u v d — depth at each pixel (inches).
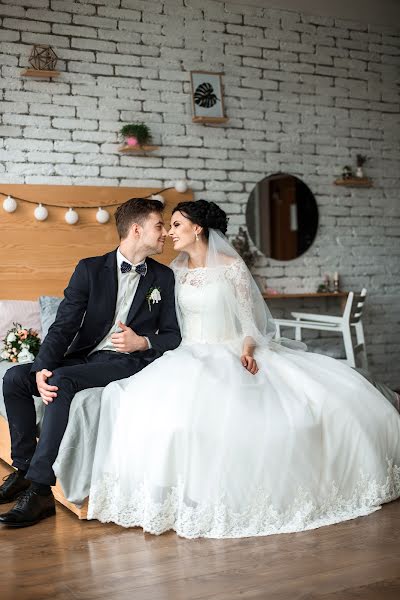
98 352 137.9
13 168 210.1
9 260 207.8
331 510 121.8
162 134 227.6
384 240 262.7
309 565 99.8
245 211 239.5
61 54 215.0
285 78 244.8
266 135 242.4
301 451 118.9
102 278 137.3
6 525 118.9
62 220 213.8
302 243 248.2
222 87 235.0
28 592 93.3
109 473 119.3
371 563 99.7
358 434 125.0
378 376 261.6
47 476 120.8
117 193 220.2
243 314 136.1
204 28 232.8
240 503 114.5
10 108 209.6
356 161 257.1
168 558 104.0
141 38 224.5
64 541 111.9
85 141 218.1
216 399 119.6
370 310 260.2
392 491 128.6
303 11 246.7
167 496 114.8
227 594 91.1
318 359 138.6
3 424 161.9
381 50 260.4
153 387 121.3
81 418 121.6
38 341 172.9
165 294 142.6
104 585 95.0
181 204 143.9
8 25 208.8
